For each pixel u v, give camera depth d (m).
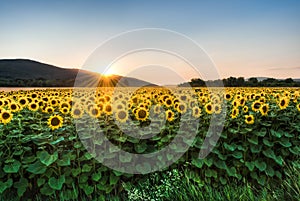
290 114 4.06
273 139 3.70
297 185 2.90
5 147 3.21
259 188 3.47
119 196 3.22
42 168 2.96
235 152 3.56
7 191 3.08
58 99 5.28
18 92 10.51
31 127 3.53
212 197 2.86
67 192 3.05
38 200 3.03
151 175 3.36
